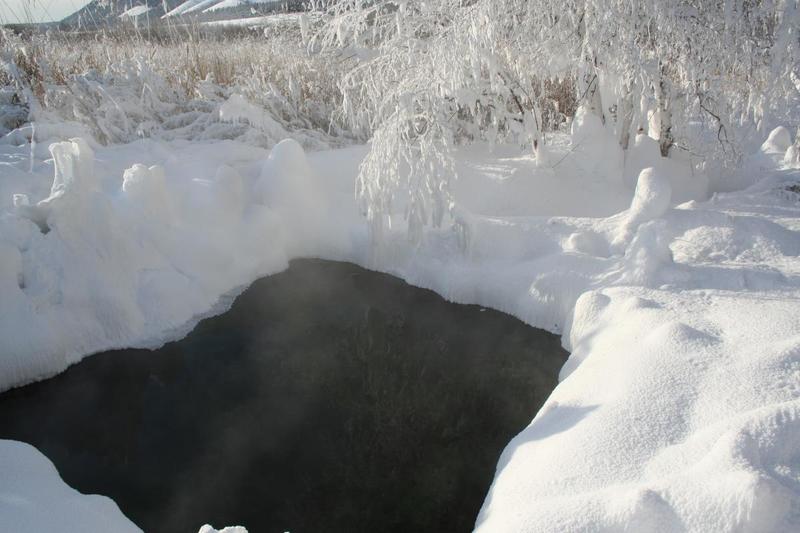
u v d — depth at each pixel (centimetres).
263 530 386
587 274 534
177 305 575
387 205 636
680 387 344
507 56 686
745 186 752
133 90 902
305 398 509
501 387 506
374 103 665
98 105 859
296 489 418
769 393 322
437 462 438
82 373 523
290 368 543
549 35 667
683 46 650
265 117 846
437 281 624
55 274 529
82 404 498
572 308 534
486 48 619
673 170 737
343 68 856
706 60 656
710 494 256
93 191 557
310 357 555
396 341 573
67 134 769
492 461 435
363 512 395
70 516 340
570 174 728
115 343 544
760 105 691
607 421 331
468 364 534
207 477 431
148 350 545
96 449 457
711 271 494
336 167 768
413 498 408
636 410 334
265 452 452
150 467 439
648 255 507
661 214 565
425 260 638
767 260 512
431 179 601
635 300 454
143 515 398
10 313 500
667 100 719
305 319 599
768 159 811
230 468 438
